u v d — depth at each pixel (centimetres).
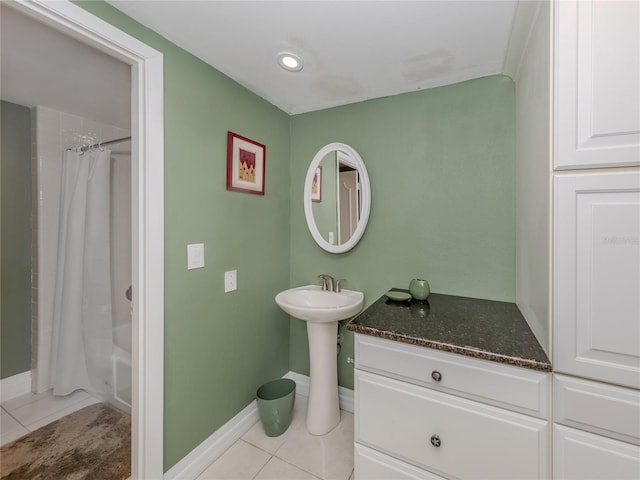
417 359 107
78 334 208
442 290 166
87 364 207
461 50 132
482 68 146
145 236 118
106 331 205
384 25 117
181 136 132
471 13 109
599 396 81
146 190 118
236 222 166
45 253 208
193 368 141
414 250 172
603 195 78
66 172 208
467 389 98
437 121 165
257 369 185
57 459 153
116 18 107
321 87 169
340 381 197
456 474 101
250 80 162
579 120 80
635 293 76
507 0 102
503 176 150
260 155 181
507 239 150
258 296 185
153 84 119
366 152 185
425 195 169
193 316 141
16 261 205
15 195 203
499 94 150
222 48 133
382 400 114
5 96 185
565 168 82
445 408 102
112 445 163
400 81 161
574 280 82
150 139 118
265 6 107
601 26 77
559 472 86
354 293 184
